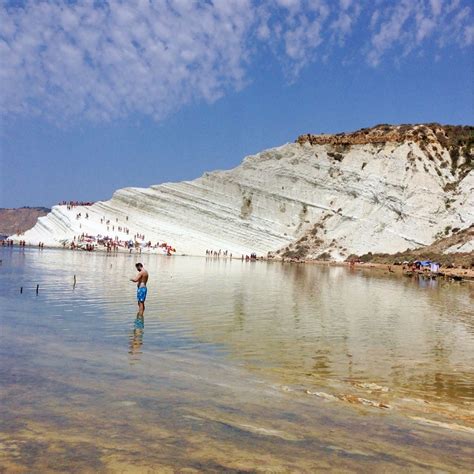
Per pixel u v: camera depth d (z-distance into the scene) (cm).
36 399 763
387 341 1558
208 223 9888
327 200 10081
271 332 1611
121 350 1206
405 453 670
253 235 9756
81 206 10038
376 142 10594
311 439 690
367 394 974
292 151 10975
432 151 10194
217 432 683
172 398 827
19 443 598
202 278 3769
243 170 10688
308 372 1122
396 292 3450
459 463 650
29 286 2528
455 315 2283
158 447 615
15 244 8756
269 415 783
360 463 620
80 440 619
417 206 9306
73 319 1620
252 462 592
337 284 3941
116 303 2080
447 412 891
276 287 3334
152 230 9381
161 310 1966
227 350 1305
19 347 1129
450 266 6594
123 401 786
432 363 1280
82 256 6047
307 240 9538
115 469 548
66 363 1012
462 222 8812
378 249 8988
